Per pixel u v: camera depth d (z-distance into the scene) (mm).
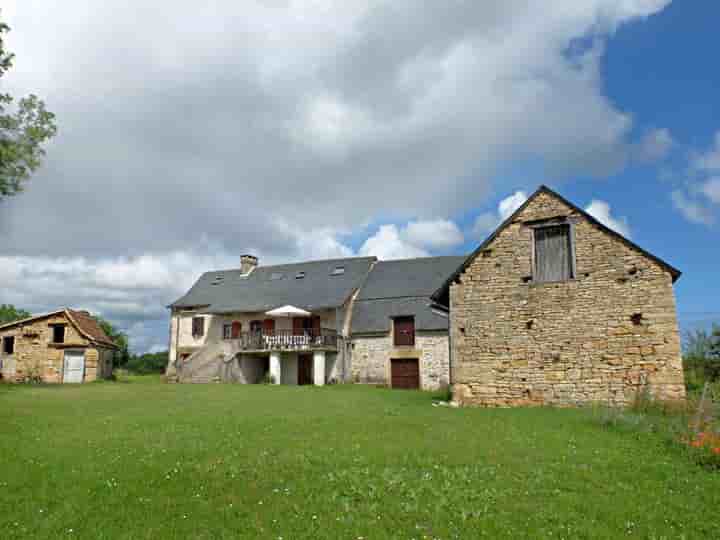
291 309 29719
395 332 30000
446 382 27719
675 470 7500
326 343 29484
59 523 5379
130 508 5812
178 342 35188
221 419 12250
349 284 33031
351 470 7207
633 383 14875
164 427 10953
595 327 15562
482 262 17219
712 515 5703
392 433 10219
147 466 7438
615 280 15547
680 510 5863
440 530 5234
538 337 16172
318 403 16547
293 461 7727
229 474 7074
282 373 31484
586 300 15797
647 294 15109
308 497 6156
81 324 32250
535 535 5125
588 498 6223
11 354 30578
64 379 30547
